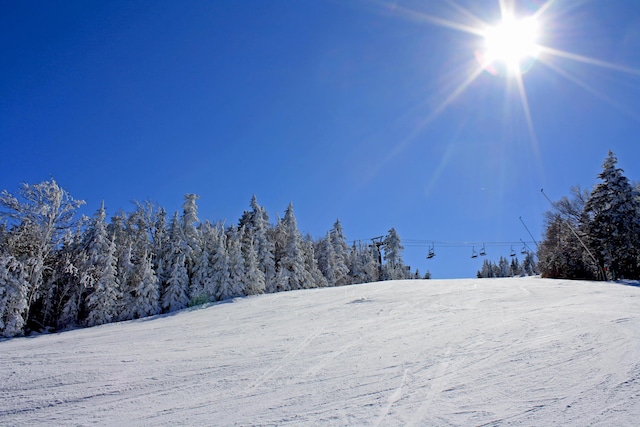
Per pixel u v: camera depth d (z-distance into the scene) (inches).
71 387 255.1
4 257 884.0
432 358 270.1
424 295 714.2
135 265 1128.8
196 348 375.6
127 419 197.5
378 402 193.8
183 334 491.8
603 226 1198.3
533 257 3250.5
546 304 498.6
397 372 243.6
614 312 385.4
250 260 1187.9
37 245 992.9
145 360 327.3
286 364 288.8
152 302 1016.2
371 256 2156.7
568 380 201.2
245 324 550.6
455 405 181.6
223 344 391.5
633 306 428.8
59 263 1092.5
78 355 360.2
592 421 153.7
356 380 234.4
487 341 305.1
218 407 206.1
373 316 518.6
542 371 219.0
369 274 2012.8
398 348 311.4
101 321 965.2
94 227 1103.0
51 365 318.7
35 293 984.9
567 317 375.6
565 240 1459.2
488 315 441.1
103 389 248.5
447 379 221.0
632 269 1147.3
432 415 171.9
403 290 842.8
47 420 201.0
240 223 1705.2
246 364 296.7
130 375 279.6
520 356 253.0
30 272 967.6
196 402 216.4
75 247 1163.3
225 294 1083.9
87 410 212.8
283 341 384.2
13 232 983.6
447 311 507.2
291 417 183.6
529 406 173.2
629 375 200.1
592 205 1248.8
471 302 578.9
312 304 731.4
